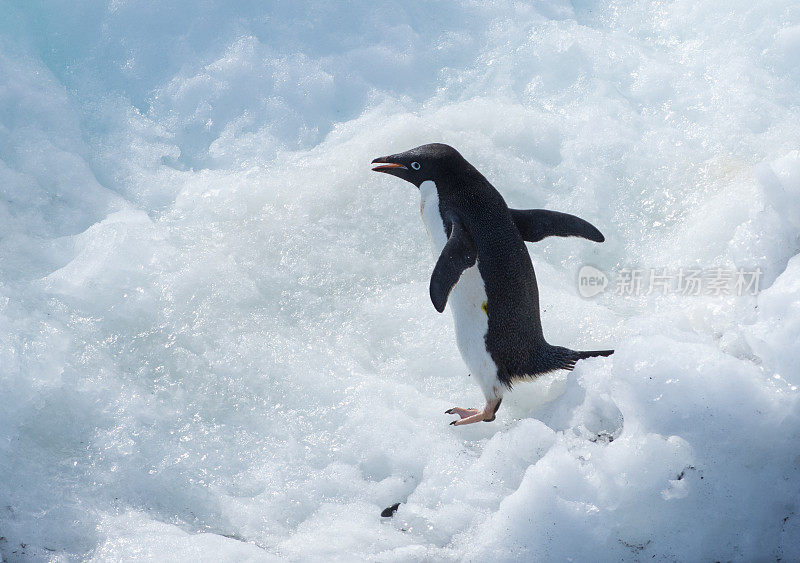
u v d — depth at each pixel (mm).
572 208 16422
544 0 21406
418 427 12336
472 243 11789
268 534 10953
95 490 11336
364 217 16328
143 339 13703
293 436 12383
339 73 19266
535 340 12125
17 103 17734
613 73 19359
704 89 18781
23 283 14289
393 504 11383
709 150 17281
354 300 14828
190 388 13016
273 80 18906
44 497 11086
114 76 19078
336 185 16844
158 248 15273
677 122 18219
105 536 10680
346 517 11078
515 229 12211
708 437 10586
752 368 10766
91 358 13102
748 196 15273
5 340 12797
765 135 17406
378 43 19719
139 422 12336
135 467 11695
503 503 10586
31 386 12406
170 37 19391
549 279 15086
